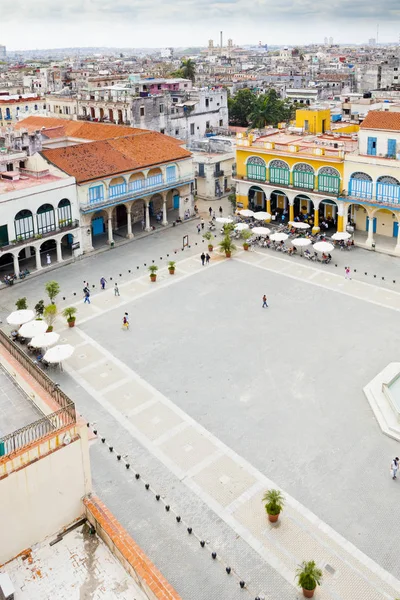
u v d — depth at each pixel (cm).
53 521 2002
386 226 6862
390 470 3238
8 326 4994
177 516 2958
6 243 5762
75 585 1850
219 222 7362
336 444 3453
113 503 3056
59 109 11094
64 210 6225
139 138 7419
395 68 17125
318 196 6806
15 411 2177
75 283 5838
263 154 7212
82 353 4506
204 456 3384
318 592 2548
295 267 6122
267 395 3925
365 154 6444
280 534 2848
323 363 4278
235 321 4959
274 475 3225
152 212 7975
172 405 3850
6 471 1825
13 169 6319
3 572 1859
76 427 1966
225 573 2655
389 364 4191
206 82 18538
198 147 9100
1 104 11381
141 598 1812
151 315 5112
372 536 2822
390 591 2552
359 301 5284
